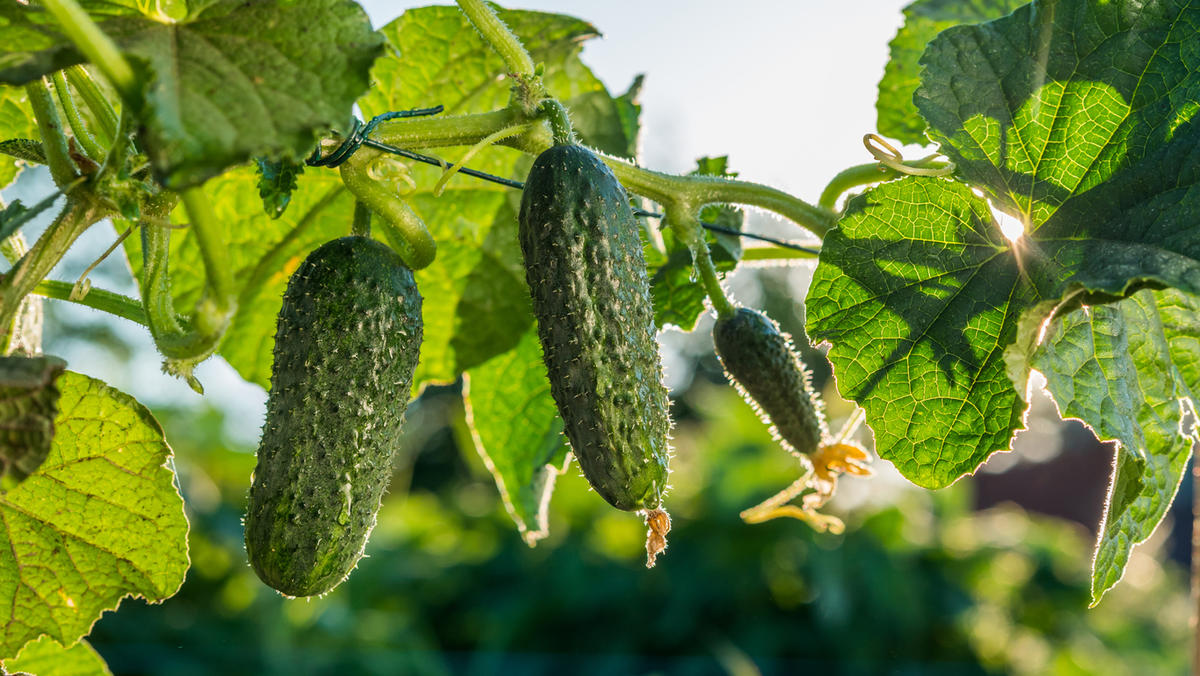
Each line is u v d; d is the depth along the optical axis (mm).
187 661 1791
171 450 626
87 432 618
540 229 575
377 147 597
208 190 737
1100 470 5754
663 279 743
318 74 507
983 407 623
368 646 2086
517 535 2557
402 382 592
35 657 701
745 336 680
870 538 2205
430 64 737
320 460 573
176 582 646
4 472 505
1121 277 574
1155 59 601
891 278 623
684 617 2211
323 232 753
